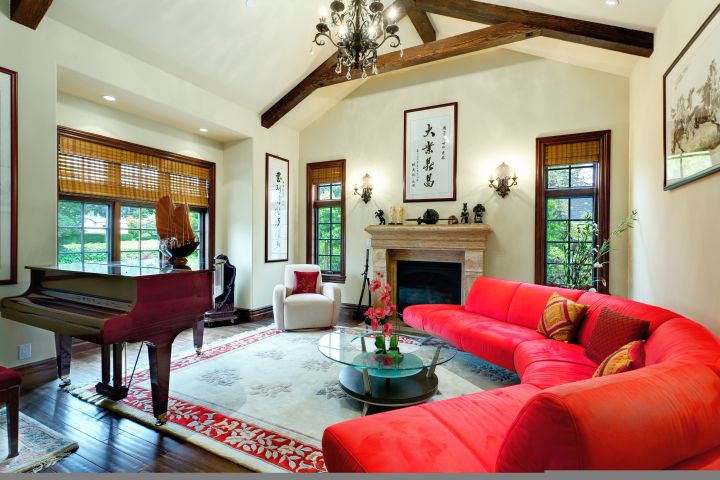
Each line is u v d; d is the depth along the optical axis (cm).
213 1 364
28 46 295
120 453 202
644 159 342
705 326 213
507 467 102
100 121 404
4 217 281
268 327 487
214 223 543
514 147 465
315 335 444
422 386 264
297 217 620
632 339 225
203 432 223
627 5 292
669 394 95
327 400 268
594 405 85
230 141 552
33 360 303
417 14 426
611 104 415
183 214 297
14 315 247
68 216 387
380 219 536
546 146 450
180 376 311
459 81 501
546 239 454
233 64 444
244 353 374
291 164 608
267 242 560
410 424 150
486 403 175
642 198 349
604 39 330
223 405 259
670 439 88
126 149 430
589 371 228
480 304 400
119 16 334
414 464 125
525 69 462
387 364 254
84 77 340
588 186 432
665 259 283
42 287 273
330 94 571
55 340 287
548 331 305
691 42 226
